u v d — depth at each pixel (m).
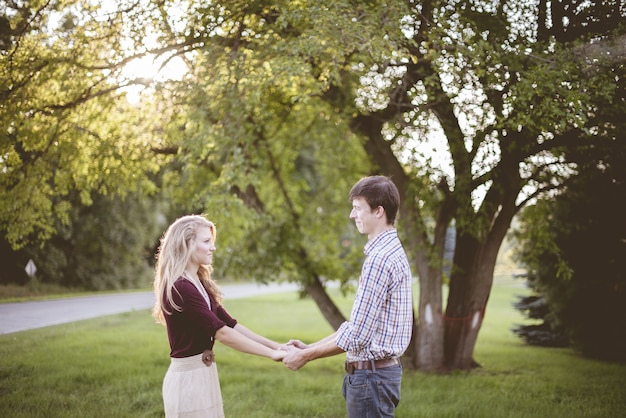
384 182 2.96
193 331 3.16
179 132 8.23
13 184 7.74
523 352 11.32
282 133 10.76
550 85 5.67
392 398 2.91
